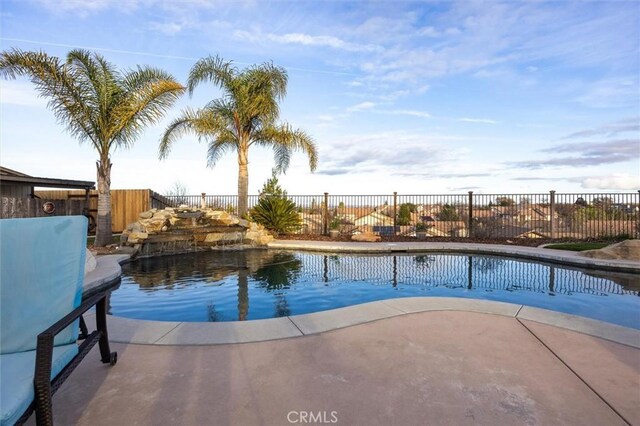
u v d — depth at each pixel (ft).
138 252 29.60
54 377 5.80
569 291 19.48
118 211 49.29
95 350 9.60
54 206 43.21
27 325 6.68
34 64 29.50
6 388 4.95
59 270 7.20
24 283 6.81
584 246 32.76
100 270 20.68
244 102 42.91
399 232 46.52
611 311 15.70
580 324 11.53
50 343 5.21
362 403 6.86
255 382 7.75
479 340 10.20
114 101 33.60
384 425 6.14
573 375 8.07
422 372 8.20
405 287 20.30
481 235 43.78
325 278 22.65
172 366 8.58
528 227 42.16
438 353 9.29
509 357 9.04
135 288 19.74
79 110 32.14
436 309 13.20
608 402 6.92
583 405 6.82
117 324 11.76
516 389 7.42
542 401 6.95
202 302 16.96
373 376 8.00
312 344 9.95
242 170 45.75
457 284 21.16
